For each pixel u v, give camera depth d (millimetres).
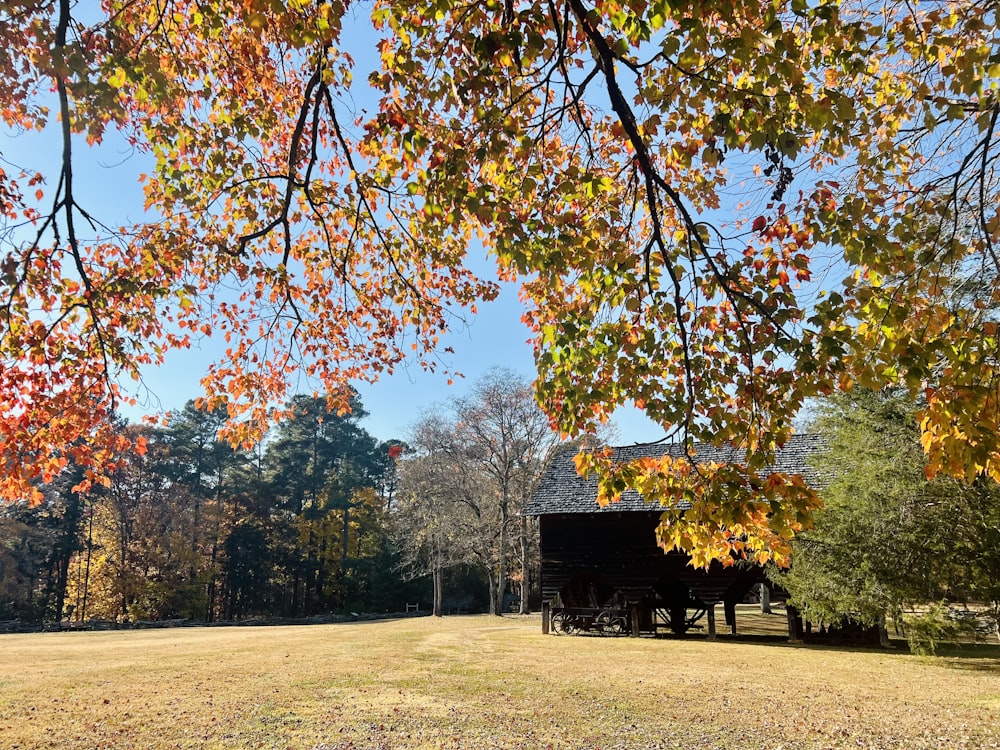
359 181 7059
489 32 4605
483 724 8844
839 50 4996
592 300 6383
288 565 50906
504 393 37531
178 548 42031
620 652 17281
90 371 7699
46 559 43281
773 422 4945
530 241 5281
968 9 5281
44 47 5621
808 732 8516
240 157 7914
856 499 13758
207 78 7117
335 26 5301
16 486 7562
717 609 38219
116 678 12227
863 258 4672
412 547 40594
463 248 8312
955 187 5281
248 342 8742
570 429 6074
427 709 9719
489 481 39156
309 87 6242
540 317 7355
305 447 56812
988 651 17250
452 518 37344
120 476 40312
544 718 9211
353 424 62688
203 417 51312
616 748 7797
